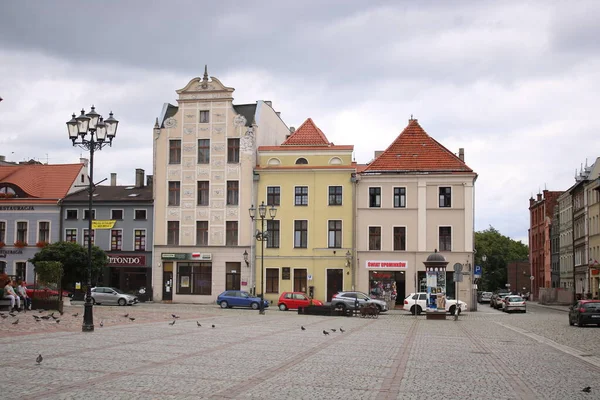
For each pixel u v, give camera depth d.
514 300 62.62
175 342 22.73
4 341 21.70
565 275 99.19
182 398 12.29
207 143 65.25
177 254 64.31
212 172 64.81
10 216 67.75
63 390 12.88
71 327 28.34
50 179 70.25
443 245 60.88
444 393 13.68
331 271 62.25
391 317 46.62
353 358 19.36
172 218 65.06
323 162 63.81
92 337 23.91
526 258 164.75
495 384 15.14
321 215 62.81
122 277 65.50
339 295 52.28
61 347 20.27
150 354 19.03
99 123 28.66
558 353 23.02
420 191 61.38
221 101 65.19
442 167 61.75
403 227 61.50
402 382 14.97
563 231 100.94
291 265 62.72
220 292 63.62
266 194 63.91
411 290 60.84
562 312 66.69
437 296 45.16
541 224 117.81
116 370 15.66
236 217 64.06
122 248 65.69
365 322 39.09
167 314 41.69
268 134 69.50
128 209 65.94
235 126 64.75
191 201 64.94
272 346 22.22
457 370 17.36
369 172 62.19
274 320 38.19
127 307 52.75
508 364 19.16
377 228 61.97
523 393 14.04
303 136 66.44
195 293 64.31
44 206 67.25
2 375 14.58
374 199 62.28
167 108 67.88
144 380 14.27
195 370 15.95
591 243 81.44
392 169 62.12
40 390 12.83
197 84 65.69
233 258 63.75
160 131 66.00
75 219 66.81
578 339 29.64
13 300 38.09
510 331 34.12
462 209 60.84
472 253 60.41
